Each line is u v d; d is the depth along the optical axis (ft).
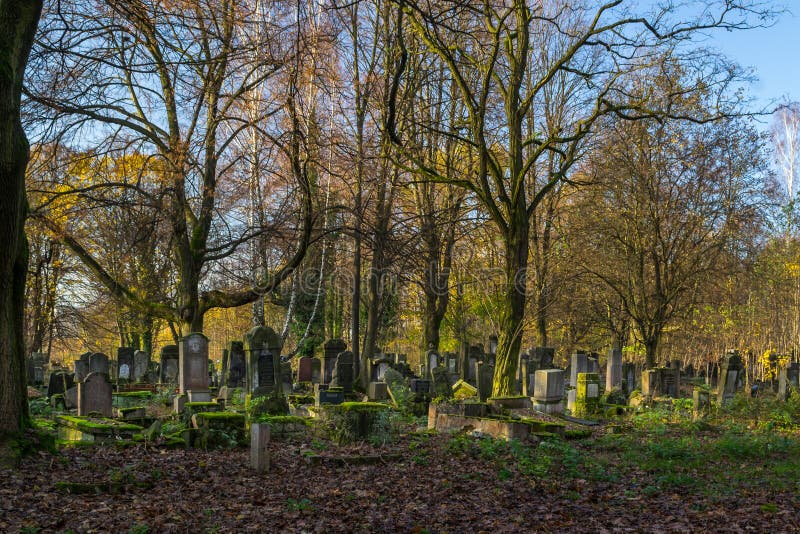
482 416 56.24
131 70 53.72
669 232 99.30
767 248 138.21
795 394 93.56
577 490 36.60
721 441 54.08
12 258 37.11
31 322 125.29
